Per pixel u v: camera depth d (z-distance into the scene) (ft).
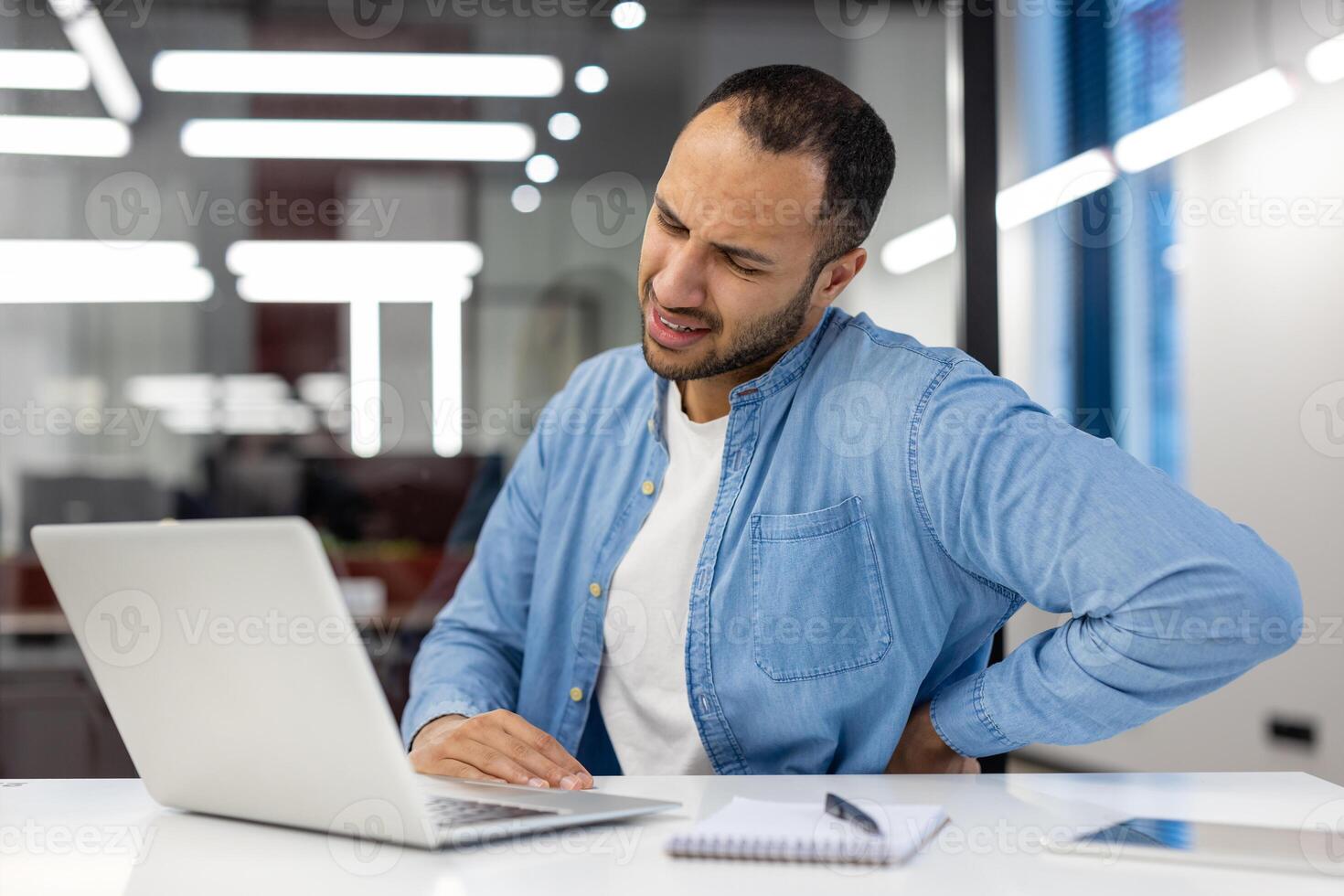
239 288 10.78
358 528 10.45
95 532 2.48
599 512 4.15
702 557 3.81
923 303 8.83
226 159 10.72
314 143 10.77
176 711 2.54
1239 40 8.70
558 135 10.55
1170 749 9.52
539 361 10.59
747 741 3.79
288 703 2.31
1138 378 9.95
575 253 10.56
